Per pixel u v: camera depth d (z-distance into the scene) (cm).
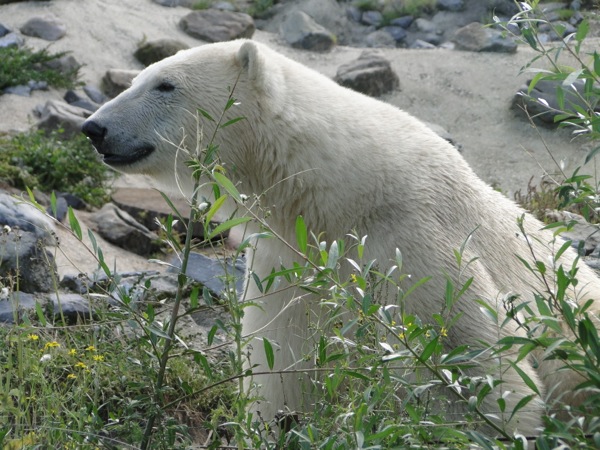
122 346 868
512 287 903
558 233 674
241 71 955
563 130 3083
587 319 534
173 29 3606
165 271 1631
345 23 3997
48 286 1363
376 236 879
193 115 984
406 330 616
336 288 605
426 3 4009
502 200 996
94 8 3578
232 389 966
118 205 2167
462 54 3625
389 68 3388
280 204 928
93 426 669
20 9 3488
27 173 2150
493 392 776
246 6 4047
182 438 722
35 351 850
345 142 918
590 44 3341
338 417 574
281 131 933
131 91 1034
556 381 852
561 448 507
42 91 2878
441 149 959
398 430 555
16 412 727
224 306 649
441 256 861
